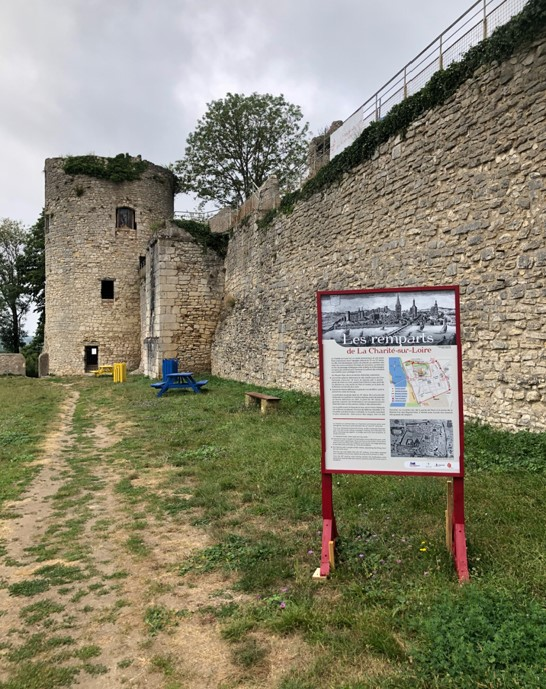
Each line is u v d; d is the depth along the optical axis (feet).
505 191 20.62
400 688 7.06
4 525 14.89
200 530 13.78
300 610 9.09
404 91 28.02
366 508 13.93
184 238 58.39
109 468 20.74
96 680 7.90
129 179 79.05
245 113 79.00
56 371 76.89
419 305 10.89
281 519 13.98
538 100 19.19
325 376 11.34
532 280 19.27
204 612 9.65
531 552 10.41
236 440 23.09
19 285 110.42
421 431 10.78
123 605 10.11
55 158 78.33
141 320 76.23
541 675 6.79
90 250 77.30
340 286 32.99
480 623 7.91
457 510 10.46
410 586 9.70
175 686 7.64
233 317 52.70
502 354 20.51
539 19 18.97
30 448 24.63
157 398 40.68
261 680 7.66
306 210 37.83
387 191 28.35
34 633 9.26
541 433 18.48
